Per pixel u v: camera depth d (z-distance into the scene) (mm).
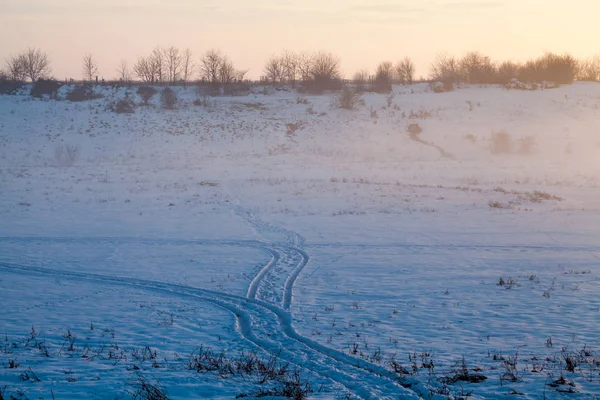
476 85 90250
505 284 15516
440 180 43938
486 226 25781
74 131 63312
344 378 8484
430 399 7582
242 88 85062
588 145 63938
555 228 25250
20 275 17156
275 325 11984
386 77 88312
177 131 65438
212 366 8984
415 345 10359
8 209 30406
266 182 42094
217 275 17031
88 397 7305
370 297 14320
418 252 20328
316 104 79000
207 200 34156
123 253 20375
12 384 7867
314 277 16688
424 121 72250
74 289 15445
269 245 21844
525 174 47906
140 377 8273
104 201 33469
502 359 9359
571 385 7957
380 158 60562
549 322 11844
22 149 56812
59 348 10203
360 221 27203
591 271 17203
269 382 8188
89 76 97625
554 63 89312
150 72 96125
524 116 74062
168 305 13766
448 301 13797
